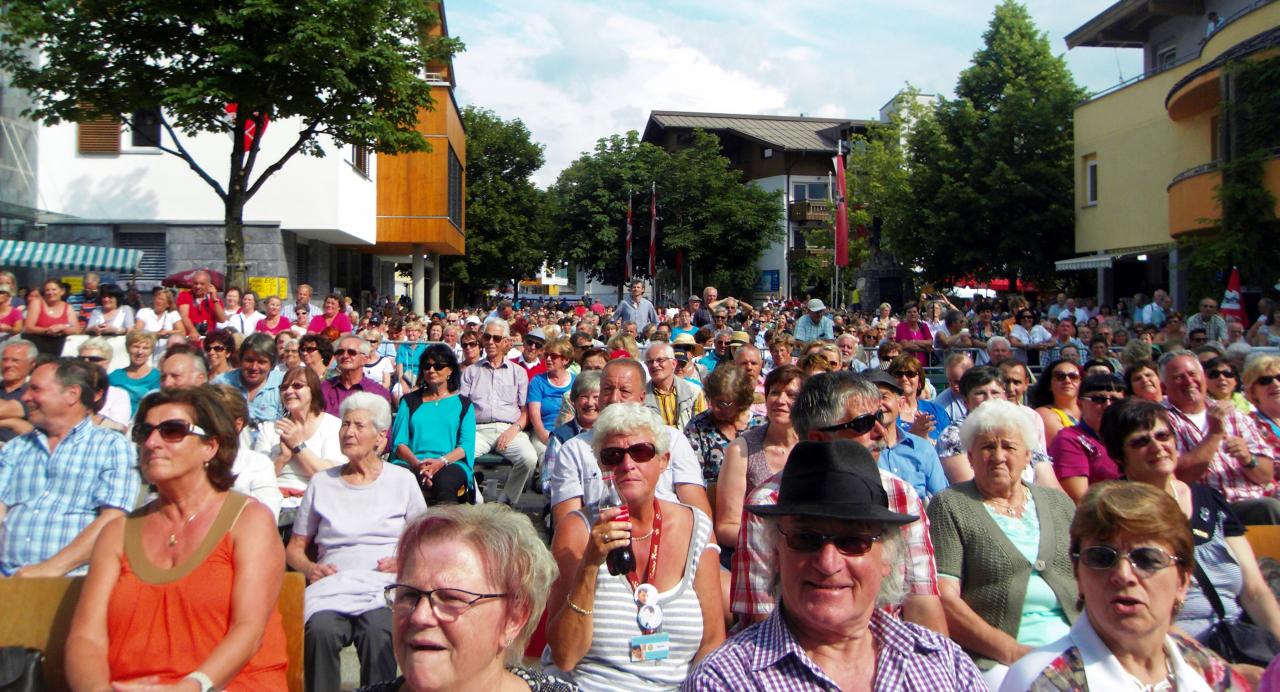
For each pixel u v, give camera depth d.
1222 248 19.55
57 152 24.58
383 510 5.52
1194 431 6.48
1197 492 4.91
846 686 2.84
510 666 2.90
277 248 25.33
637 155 56.34
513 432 9.61
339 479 5.60
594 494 5.25
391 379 12.02
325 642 4.95
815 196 61.84
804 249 57.41
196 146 24.88
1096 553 3.10
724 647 2.90
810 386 4.62
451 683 2.58
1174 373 6.57
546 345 9.96
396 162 31.78
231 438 4.00
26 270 20.95
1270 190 19.05
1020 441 4.47
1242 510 5.95
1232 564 4.77
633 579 3.92
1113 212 28.28
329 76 17.31
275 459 6.98
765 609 4.02
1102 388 6.40
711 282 55.25
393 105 19.06
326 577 5.23
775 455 5.33
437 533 2.64
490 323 9.95
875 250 41.97
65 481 5.28
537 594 2.77
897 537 2.92
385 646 5.05
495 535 2.67
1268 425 6.78
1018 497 4.57
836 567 2.77
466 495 7.40
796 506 2.80
